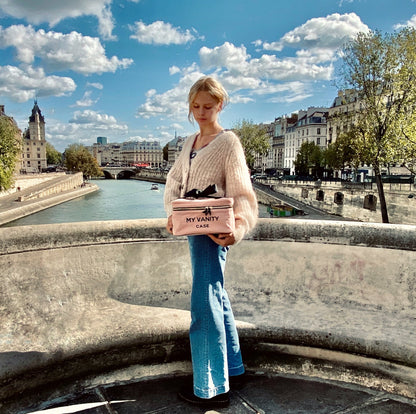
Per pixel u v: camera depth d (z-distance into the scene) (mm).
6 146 37188
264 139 67750
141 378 1770
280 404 1570
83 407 1549
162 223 2391
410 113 18828
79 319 1918
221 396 1569
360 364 1732
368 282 2209
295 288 2326
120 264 2287
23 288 1996
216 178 1620
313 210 35812
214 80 1622
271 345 1853
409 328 1854
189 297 2350
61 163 177000
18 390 1523
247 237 2398
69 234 2162
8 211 34406
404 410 1538
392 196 27688
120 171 133375
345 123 21672
